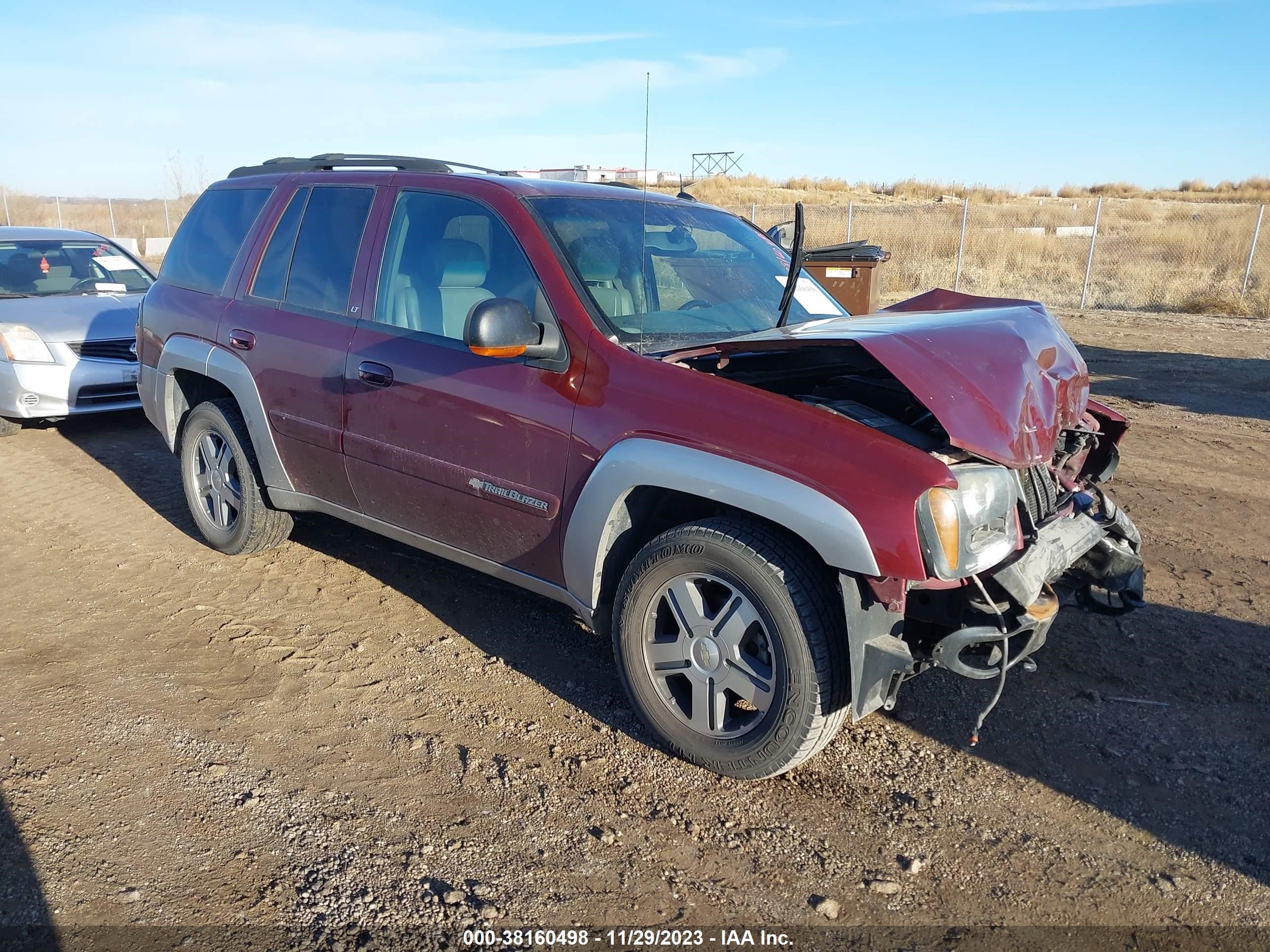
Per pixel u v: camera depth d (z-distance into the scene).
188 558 4.93
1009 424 2.76
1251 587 4.61
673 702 3.16
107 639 4.00
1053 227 28.75
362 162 4.43
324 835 2.77
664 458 2.93
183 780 3.03
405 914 2.46
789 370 3.39
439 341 3.63
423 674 3.75
